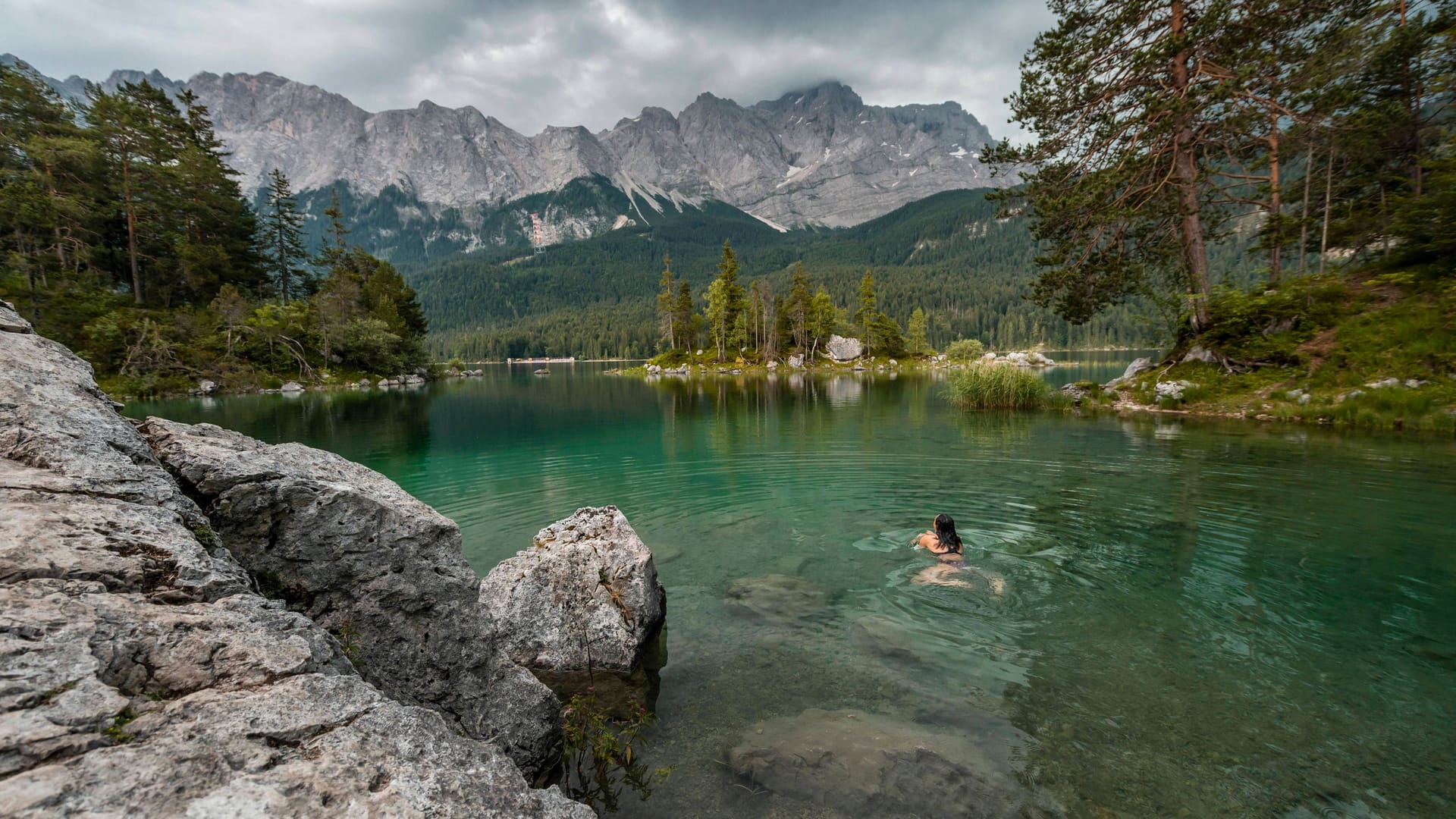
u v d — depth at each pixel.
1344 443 16.88
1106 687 5.57
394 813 2.13
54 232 54.38
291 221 82.50
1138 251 30.02
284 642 2.80
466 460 19.22
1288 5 24.11
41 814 1.58
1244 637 6.39
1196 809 4.08
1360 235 27.38
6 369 3.69
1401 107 25.73
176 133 67.06
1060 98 27.39
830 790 4.39
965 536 10.04
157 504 3.26
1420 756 4.51
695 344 117.31
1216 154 28.09
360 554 4.44
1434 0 24.34
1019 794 4.28
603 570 7.12
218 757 2.03
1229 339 26.64
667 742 5.14
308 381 63.66
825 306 111.94
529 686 5.16
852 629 6.95
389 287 87.69
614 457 19.45
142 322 52.94
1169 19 25.80
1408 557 8.45
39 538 2.49
